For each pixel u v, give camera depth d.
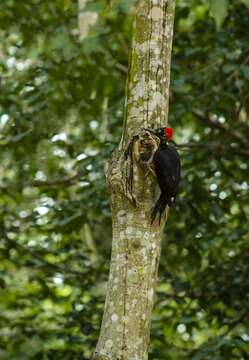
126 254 6.60
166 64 7.05
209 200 12.42
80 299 13.23
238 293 12.70
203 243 12.96
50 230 12.96
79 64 12.56
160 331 12.57
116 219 6.73
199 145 13.11
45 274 13.41
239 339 10.82
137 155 6.69
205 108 13.12
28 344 12.40
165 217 6.89
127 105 7.02
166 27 7.08
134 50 7.06
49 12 13.45
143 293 6.52
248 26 13.41
